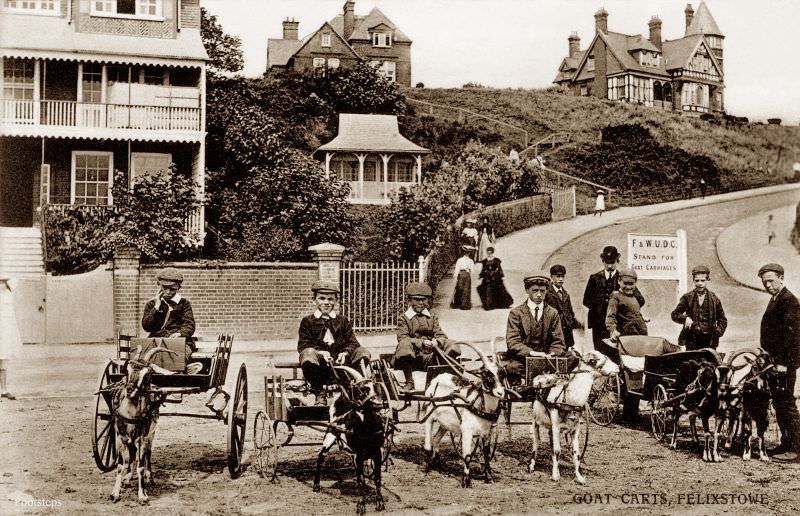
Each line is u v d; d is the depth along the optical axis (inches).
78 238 919.0
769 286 396.2
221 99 1244.5
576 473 337.7
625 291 470.9
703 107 2471.7
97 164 1090.7
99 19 1086.4
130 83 1064.2
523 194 1429.6
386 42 2373.3
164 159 1116.5
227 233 1016.9
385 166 1547.7
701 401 381.4
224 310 764.6
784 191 1914.4
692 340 447.5
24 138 1063.6
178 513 287.0
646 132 1990.7
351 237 1016.2
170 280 362.3
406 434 438.6
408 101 2167.8
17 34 1027.9
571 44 2812.5
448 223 1051.9
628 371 454.0
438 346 370.6
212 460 374.0
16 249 940.6
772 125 2134.6
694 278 448.5
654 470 361.7
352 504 301.3
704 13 2534.5
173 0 1115.9
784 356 385.4
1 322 516.4
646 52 2568.9
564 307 484.1
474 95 2368.4
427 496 313.7
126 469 307.0
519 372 363.6
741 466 370.9
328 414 318.0
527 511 295.7
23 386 559.2
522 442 422.6
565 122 2185.0
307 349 325.4
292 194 1001.5
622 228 1364.4
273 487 325.4
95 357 687.7
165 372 329.4
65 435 414.3
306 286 784.9
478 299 906.7
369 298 823.7
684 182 1838.1
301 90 1766.7
